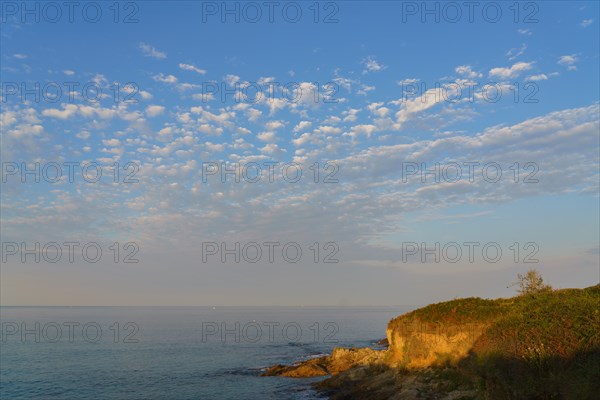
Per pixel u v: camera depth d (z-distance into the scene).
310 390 47.53
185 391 52.94
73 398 50.91
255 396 48.00
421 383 35.59
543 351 19.41
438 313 42.38
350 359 59.41
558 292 33.66
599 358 17.48
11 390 55.19
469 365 33.25
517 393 18.72
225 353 88.06
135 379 61.03
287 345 102.56
